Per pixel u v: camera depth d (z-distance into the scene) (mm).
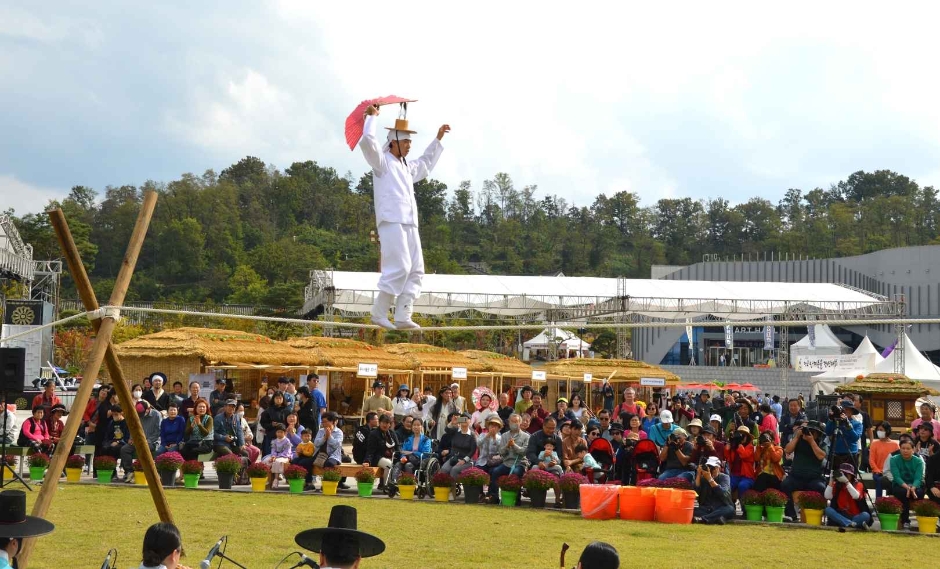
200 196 139375
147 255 128375
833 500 15945
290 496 17250
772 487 16672
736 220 171125
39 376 44344
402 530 13484
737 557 12258
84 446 19391
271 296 83250
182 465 18141
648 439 18328
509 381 40125
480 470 17297
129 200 138000
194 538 12195
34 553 10914
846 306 53625
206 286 121562
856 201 182000
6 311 44906
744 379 65375
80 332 61688
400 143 9227
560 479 16828
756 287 56031
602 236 160375
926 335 83312
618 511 15938
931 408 18547
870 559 12523
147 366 28516
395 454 18578
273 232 143125
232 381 30672
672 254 167125
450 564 11047
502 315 55000
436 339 61188
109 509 14484
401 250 9039
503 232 155375
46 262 59344
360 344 35000
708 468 16172
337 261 127000
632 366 40531
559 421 20656
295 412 21359
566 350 53875
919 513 15500
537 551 12078
